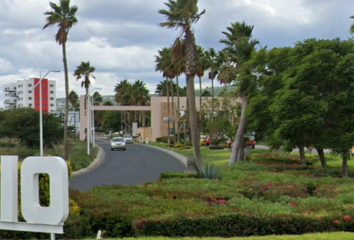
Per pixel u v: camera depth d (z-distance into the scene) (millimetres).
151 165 39938
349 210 11234
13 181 8406
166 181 20328
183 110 92625
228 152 54875
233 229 9984
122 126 131375
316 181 20172
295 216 10297
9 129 51219
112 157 50906
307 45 25922
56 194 7918
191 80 27641
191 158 24516
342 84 24656
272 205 13172
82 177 30047
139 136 100562
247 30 36438
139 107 92688
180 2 27750
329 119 25203
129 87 117438
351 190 16797
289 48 29828
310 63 24500
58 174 7898
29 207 8070
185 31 27828
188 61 27703
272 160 33875
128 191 16031
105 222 10719
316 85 25172
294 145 25953
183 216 10227
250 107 29625
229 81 36594
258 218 10094
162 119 93625
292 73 26047
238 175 23312
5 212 8383
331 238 8969
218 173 23484
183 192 15852
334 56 24312
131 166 39188
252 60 30938
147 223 10094
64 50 39000
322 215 10812
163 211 11391
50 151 50125
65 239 10133
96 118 151625
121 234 10586
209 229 9984
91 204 12273
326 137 24453
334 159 36062
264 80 29797
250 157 36406
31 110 53938
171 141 86188
